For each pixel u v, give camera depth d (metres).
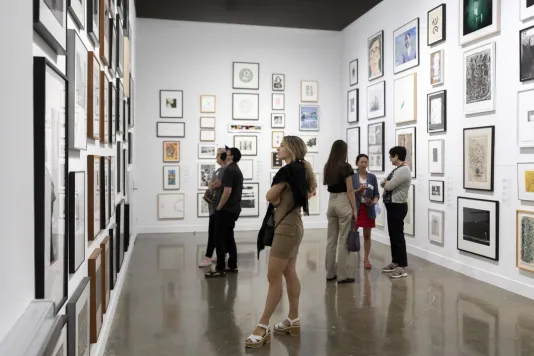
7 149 1.22
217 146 9.70
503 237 5.30
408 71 7.42
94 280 2.81
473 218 5.80
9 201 1.25
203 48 9.63
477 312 4.40
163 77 9.47
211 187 6.21
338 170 5.32
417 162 7.16
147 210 9.44
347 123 9.89
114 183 4.31
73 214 2.26
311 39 10.11
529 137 4.88
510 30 5.17
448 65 6.35
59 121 1.84
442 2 6.45
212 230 6.38
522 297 4.91
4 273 1.20
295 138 3.60
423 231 6.98
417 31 7.11
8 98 1.23
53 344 1.35
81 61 2.45
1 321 1.17
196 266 6.34
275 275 3.57
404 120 7.46
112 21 3.96
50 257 1.70
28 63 1.46
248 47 9.83
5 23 1.20
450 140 6.31
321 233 9.41
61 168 1.90
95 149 3.15
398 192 5.77
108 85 3.74
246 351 3.47
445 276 5.85
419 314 4.35
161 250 7.54
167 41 9.48
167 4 8.57
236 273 5.92
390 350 3.51
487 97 5.52
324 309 4.49
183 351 3.47
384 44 8.23
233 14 9.16
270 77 9.94
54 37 1.76
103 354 3.38
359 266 6.37
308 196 3.61
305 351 3.48
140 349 3.50
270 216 3.58
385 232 8.23
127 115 6.23
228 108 9.75
